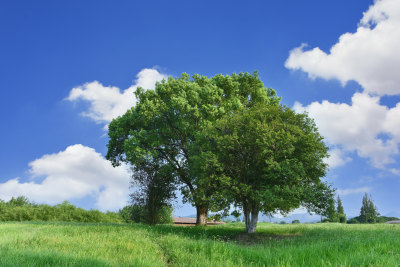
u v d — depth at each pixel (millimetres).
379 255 6875
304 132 17656
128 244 9961
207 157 17906
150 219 26969
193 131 25438
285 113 18359
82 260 6629
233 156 17984
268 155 16953
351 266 6293
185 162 27375
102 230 14461
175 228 19234
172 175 27984
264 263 7664
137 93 28438
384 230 14469
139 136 26047
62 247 9289
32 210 42875
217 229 21266
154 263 7332
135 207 28031
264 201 16062
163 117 27047
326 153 17719
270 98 29406
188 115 25734
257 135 16844
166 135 27922
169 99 26984
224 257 8266
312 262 6797
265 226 26047
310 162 17125
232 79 28594
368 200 73500
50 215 42906
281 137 16422
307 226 22750
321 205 16969
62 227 15562
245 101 28078
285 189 15430
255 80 28672
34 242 10000
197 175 19250
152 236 13172
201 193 19156
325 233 15156
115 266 6547
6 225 19562
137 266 6812
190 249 9711
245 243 14734
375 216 70750
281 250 8727
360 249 7863
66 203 46000
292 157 16906
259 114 18578
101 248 9039
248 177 18281
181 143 28000
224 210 18391
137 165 26438
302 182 17828
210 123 22578
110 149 29422
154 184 27078
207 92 25828
